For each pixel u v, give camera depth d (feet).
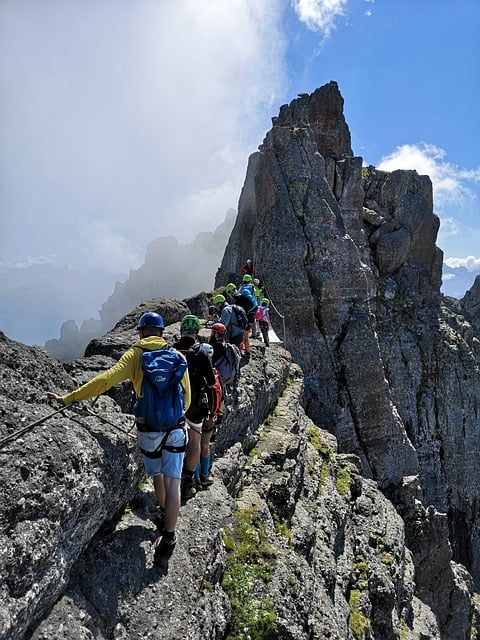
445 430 154.51
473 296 326.03
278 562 32.60
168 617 22.33
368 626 43.45
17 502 17.28
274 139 132.98
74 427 22.34
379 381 123.95
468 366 162.40
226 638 26.66
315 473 56.34
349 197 151.64
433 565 104.42
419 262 171.42
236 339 54.70
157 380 23.12
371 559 53.88
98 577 21.74
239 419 47.75
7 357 25.02
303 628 29.89
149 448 23.71
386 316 156.97
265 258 125.18
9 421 20.12
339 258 125.80
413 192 171.32
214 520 30.78
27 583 16.83
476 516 156.15
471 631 101.60
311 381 120.88
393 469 122.93
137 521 26.21
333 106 157.99
